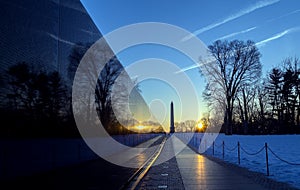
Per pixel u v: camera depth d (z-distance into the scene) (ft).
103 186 34.91
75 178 41.57
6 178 41.91
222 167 52.95
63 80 81.97
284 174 42.27
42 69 70.28
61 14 83.46
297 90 194.29
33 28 67.10
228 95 163.53
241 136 148.97
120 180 39.27
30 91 63.62
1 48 54.13
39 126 65.41
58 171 50.01
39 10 70.49
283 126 198.70
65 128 78.28
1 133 52.16
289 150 80.48
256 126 209.56
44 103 69.36
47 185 35.94
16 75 58.85
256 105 212.43
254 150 85.25
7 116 54.75
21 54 61.21
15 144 52.37
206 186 34.47
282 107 201.26
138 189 33.81
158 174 45.62
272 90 205.26
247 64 160.45
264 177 40.40
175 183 37.06
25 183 37.60
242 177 40.83
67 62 85.97
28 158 49.55
